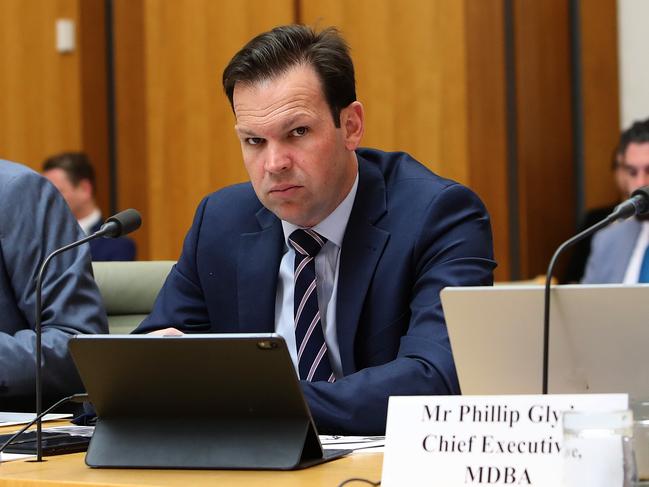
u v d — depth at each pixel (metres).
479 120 14.14
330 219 6.15
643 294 4.01
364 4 14.78
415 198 6.19
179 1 16.20
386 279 6.05
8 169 7.29
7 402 6.77
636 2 14.11
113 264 7.89
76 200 15.77
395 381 5.27
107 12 17.05
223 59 15.89
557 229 14.16
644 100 14.09
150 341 4.43
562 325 4.14
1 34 17.44
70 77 16.98
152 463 4.46
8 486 4.26
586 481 3.35
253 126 5.73
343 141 5.95
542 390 4.15
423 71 14.42
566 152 14.21
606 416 3.38
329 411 5.20
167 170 16.34
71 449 5.00
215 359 4.38
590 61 14.20
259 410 4.41
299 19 15.33
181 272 6.69
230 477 4.21
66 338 6.70
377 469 4.31
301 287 6.18
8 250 7.03
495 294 4.18
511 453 3.91
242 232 6.50
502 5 14.05
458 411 4.00
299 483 4.04
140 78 16.81
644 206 4.36
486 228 6.19
